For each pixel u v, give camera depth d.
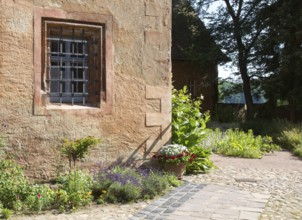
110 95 7.39
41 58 6.86
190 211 5.55
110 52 7.38
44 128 6.82
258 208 5.71
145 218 5.26
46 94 6.89
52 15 6.88
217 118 24.25
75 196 5.85
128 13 7.57
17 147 6.61
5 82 6.53
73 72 7.34
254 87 23.98
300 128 14.94
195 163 8.23
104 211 5.63
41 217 5.32
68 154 6.59
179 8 25.89
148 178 6.77
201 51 24.42
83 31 7.32
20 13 6.62
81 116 7.12
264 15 21.30
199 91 25.86
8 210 5.35
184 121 8.55
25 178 6.36
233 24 23.33
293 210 5.70
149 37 7.80
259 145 12.47
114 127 7.45
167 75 8.02
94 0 7.25
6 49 6.52
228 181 7.53
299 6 18.95
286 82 20.16
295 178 7.97
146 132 7.78
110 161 7.39
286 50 19.05
